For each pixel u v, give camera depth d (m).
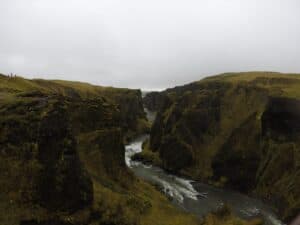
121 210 25.12
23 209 19.53
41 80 80.38
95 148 34.16
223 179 55.97
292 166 46.19
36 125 21.81
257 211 42.53
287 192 42.44
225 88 70.62
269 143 52.31
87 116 36.34
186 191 50.56
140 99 132.62
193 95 74.06
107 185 30.11
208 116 68.38
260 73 84.56
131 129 107.62
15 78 49.34
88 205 23.00
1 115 22.33
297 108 49.72
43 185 20.61
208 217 34.66
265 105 56.66
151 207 30.05
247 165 53.97
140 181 40.28
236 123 63.25
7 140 21.45
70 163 22.20
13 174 20.41
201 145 65.88
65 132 22.95
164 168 65.81
